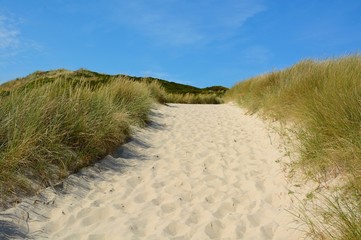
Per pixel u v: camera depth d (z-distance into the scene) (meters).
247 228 3.49
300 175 4.45
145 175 5.12
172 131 8.34
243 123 9.41
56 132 4.90
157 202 4.18
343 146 4.00
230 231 3.42
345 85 5.25
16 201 3.71
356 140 3.86
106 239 3.27
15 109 4.75
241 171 5.29
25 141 4.17
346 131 4.21
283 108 7.33
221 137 7.81
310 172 4.21
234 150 6.57
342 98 4.73
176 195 4.37
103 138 5.79
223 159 5.96
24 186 3.96
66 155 4.77
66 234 3.31
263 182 4.74
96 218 3.70
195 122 9.73
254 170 5.30
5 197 3.68
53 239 3.20
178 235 3.36
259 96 10.80
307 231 3.10
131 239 3.23
